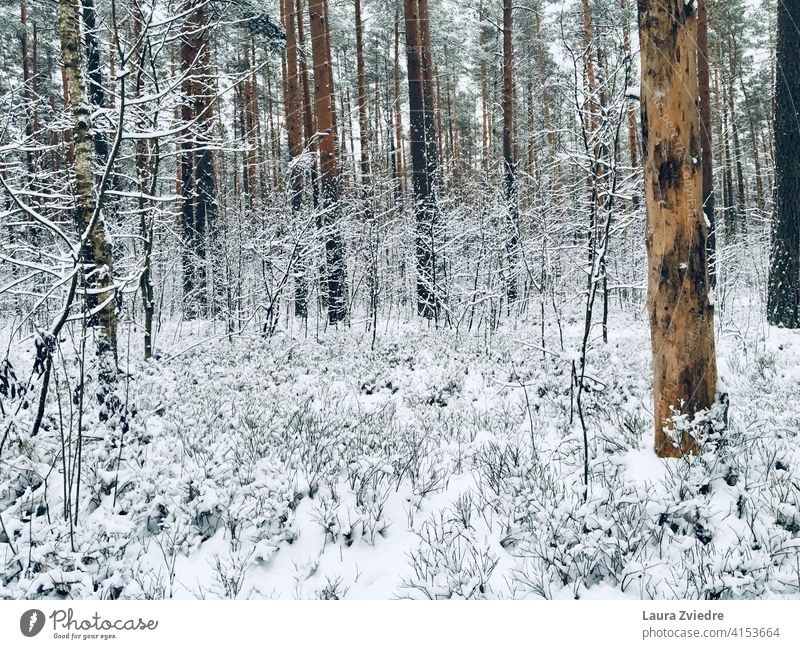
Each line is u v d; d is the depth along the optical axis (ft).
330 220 44.37
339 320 47.57
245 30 73.41
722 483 13.91
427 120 52.65
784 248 32.86
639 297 48.80
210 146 26.99
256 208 46.85
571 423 18.70
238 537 13.71
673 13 14.39
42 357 15.03
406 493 15.52
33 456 16.37
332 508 14.12
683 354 14.85
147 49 22.53
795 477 13.89
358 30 68.39
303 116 66.28
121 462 16.47
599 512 13.35
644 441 16.51
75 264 16.05
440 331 40.52
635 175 31.48
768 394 19.77
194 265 45.55
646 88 15.02
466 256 46.83
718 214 67.87
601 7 56.24
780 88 32.04
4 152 23.66
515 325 41.24
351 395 24.93
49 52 69.21
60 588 11.73
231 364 30.14
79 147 19.93
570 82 23.11
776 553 11.10
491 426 20.21
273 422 19.39
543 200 36.22
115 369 18.70
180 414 19.98
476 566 12.03
